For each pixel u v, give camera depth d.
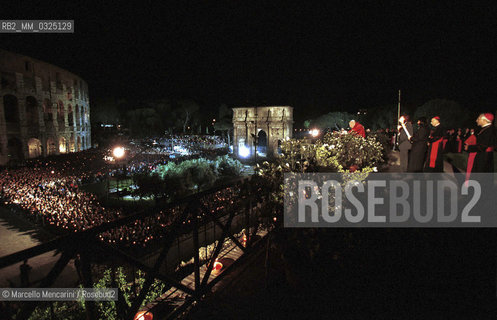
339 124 65.94
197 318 3.13
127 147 70.94
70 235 2.00
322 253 3.46
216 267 4.52
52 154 54.75
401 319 2.81
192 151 66.50
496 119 7.58
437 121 7.28
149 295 5.43
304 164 4.86
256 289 3.62
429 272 3.35
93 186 30.91
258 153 56.84
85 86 72.56
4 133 44.41
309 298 3.27
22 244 16.80
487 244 3.63
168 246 2.91
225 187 3.75
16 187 24.77
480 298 2.98
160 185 23.80
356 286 3.31
